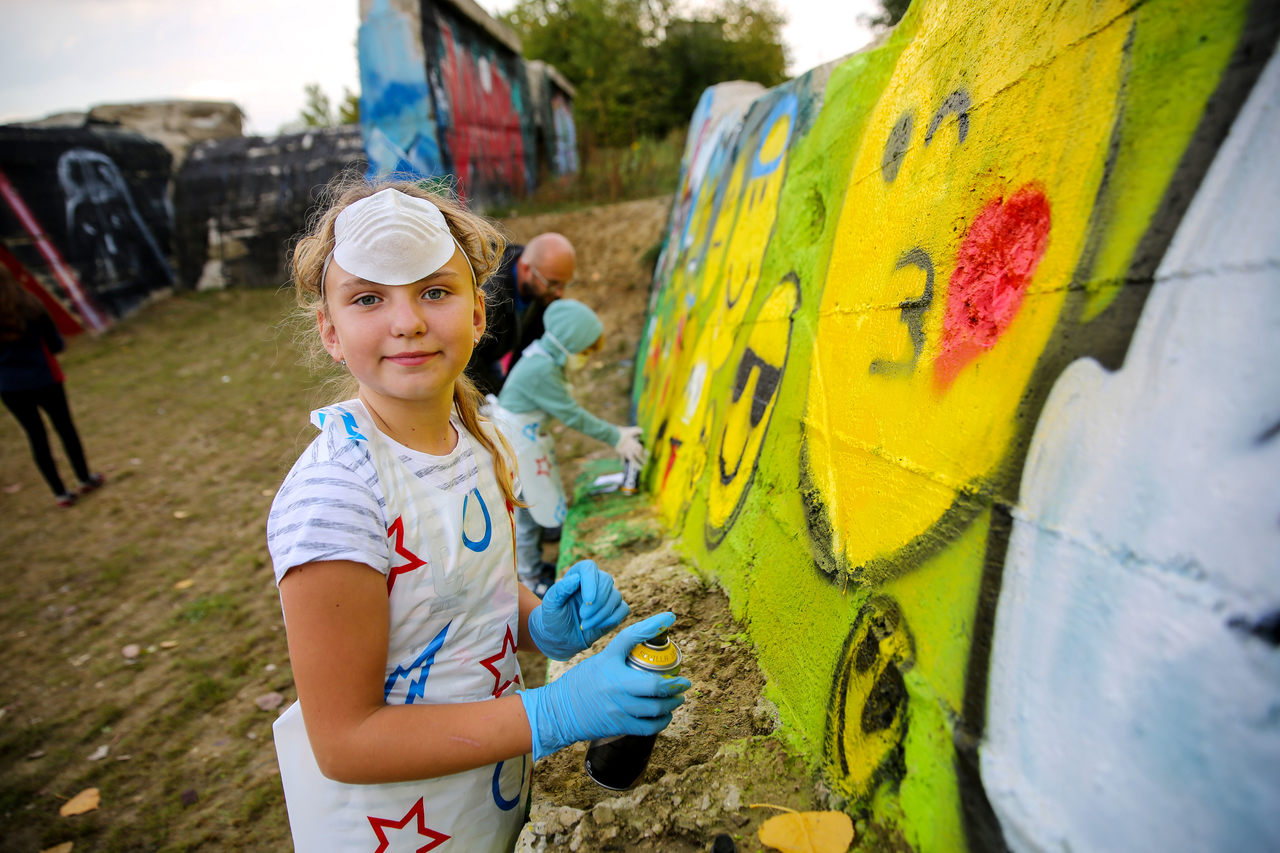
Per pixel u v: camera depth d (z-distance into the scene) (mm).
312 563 950
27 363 5195
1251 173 682
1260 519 610
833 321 1658
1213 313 694
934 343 1197
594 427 3219
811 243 1981
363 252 1022
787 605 1553
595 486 3443
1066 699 775
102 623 3949
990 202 1100
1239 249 678
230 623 3812
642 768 1269
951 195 1225
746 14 23500
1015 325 995
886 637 1149
